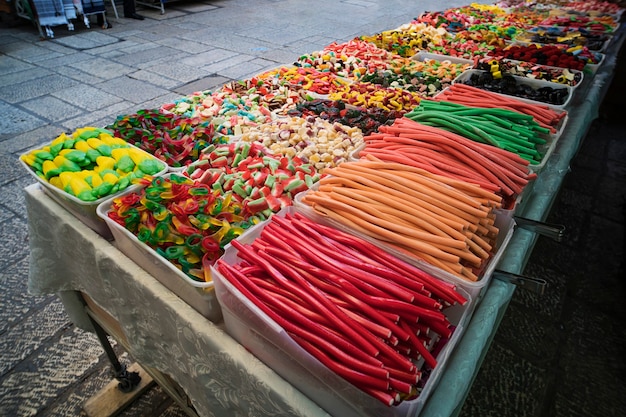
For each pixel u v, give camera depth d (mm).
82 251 1243
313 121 1715
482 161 1192
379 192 1085
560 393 1787
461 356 893
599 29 3178
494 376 1845
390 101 1917
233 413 1003
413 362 790
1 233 2426
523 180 1198
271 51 5270
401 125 1391
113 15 6695
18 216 2557
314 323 789
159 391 1715
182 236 1029
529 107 1635
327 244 964
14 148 3213
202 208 1083
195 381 1059
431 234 971
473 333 940
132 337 1252
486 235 1062
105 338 1596
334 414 791
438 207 1031
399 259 968
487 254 995
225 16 6797
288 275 886
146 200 1083
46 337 1903
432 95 2088
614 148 3660
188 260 994
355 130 1659
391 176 1115
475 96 1743
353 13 7078
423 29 3184
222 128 1673
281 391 816
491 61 2350
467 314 918
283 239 974
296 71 2289
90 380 1748
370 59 2572
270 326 786
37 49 5191
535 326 2080
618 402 1754
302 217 1063
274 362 843
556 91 1992
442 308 873
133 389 1665
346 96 2008
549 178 1525
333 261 902
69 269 1402
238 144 1448
